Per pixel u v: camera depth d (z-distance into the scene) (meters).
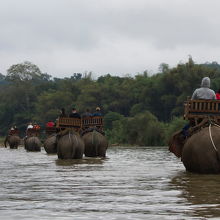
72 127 25.67
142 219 7.53
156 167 19.00
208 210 8.22
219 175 14.52
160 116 109.25
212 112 15.49
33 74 152.38
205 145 14.74
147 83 115.62
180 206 8.66
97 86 125.62
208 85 16.45
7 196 10.16
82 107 123.06
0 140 117.94
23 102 146.50
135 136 83.56
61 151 25.27
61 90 139.75
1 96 152.75
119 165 20.31
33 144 43.28
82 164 21.08
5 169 18.03
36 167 19.16
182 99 100.38
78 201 9.38
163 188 11.34
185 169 17.66
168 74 106.56
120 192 10.66
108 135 91.00
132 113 111.12
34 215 7.93
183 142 16.92
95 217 7.73
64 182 12.90
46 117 130.38
